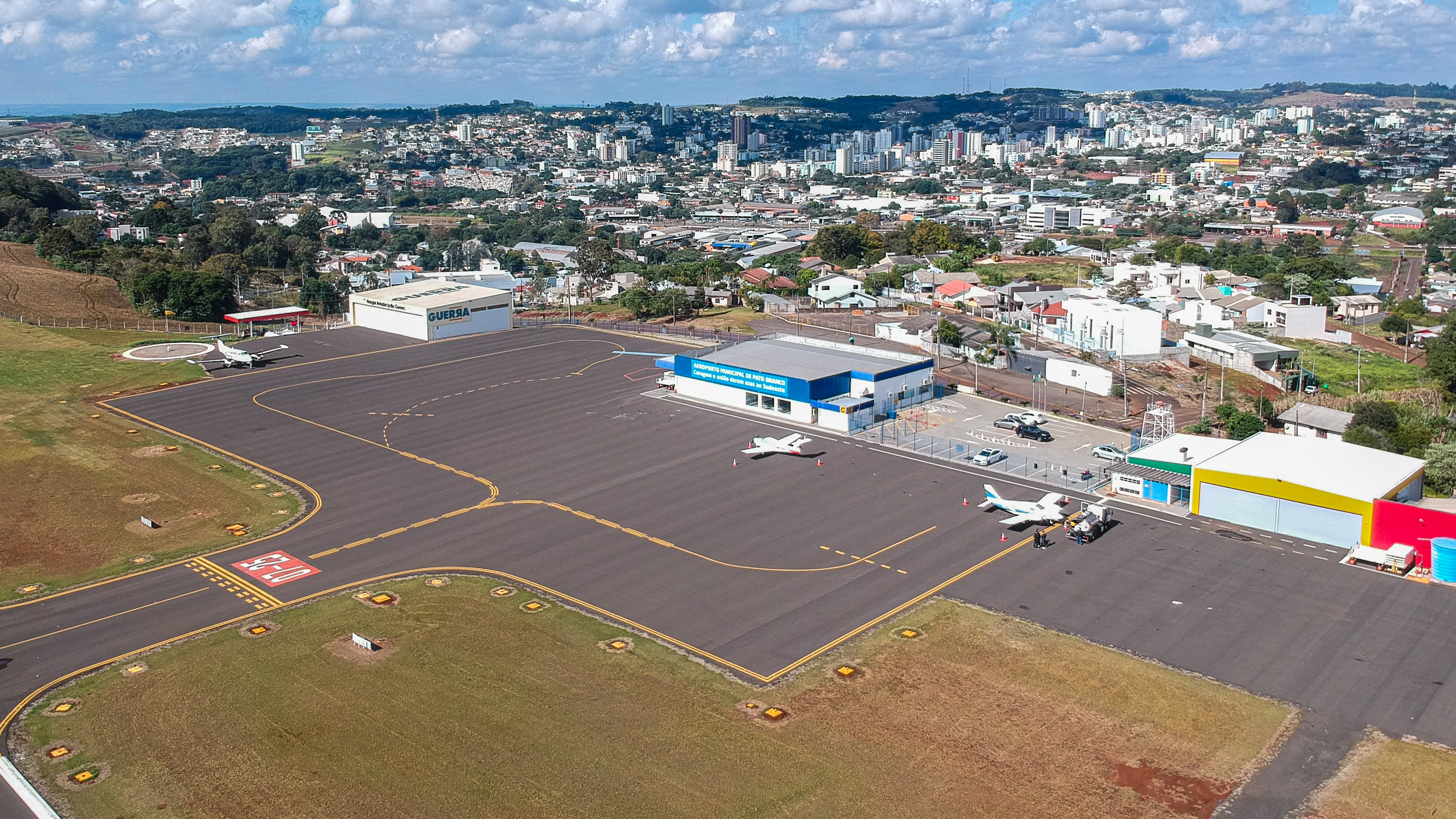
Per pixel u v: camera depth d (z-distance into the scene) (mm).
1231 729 57125
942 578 76125
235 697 60594
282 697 60656
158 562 79562
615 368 142250
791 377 116000
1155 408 117750
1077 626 68875
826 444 107875
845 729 57344
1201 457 94875
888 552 80812
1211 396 139000
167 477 98875
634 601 73000
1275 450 93312
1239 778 52906
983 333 172875
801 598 73188
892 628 68688
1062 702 59875
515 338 163000
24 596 73938
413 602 72875
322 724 57906
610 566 78750
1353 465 88625
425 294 170375
